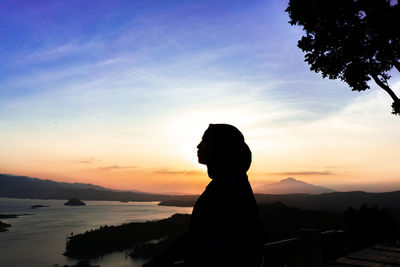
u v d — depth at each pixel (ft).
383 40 24.70
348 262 20.15
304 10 26.94
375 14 24.38
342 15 25.76
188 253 4.10
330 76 28.27
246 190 4.47
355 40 25.52
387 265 19.85
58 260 537.24
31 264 508.53
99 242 638.12
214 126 4.93
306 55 28.58
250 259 4.12
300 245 14.69
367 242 30.55
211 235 3.98
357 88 27.32
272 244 12.58
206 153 4.75
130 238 646.33
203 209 4.15
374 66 25.89
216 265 3.92
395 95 25.52
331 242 18.92
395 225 31.86
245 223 4.16
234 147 4.68
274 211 273.13
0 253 590.96
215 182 4.39
